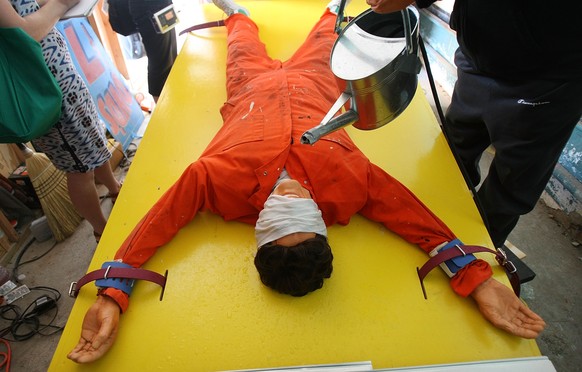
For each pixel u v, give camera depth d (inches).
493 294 37.8
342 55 33.4
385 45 33.1
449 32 97.9
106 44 103.3
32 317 64.9
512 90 43.2
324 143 46.2
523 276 57.3
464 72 50.8
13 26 37.7
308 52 64.9
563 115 41.1
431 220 43.6
